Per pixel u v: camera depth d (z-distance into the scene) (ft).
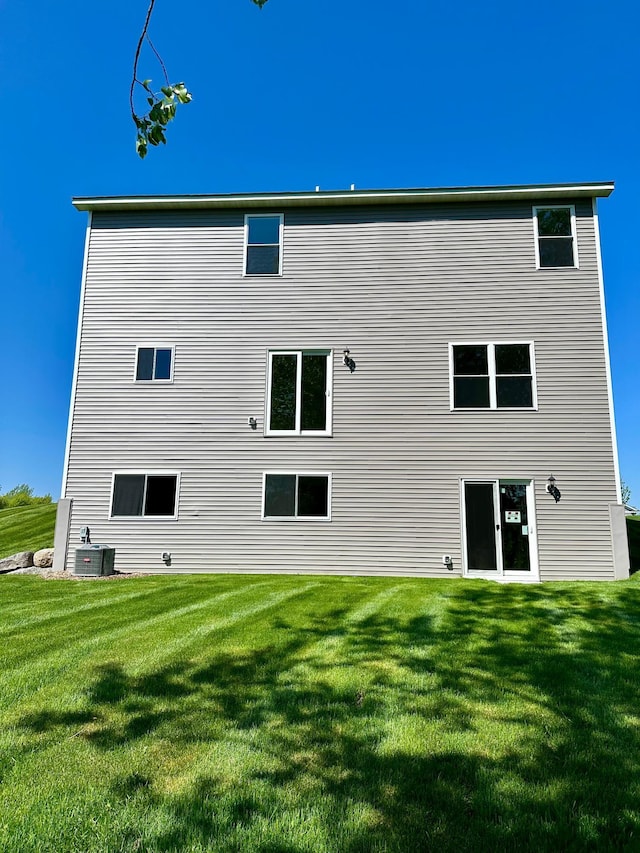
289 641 16.88
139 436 37.83
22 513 71.36
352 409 37.09
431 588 27.02
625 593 24.62
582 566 33.96
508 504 35.19
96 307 39.42
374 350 37.65
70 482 37.55
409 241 38.68
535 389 36.09
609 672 13.84
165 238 40.09
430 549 35.12
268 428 37.40
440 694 12.39
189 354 38.60
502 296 37.40
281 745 10.01
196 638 17.31
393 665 14.43
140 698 12.31
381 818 7.79
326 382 37.70
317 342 38.09
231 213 40.19
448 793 8.43
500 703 11.89
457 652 15.55
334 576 34.09
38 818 7.76
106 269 39.86
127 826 7.60
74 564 35.94
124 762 9.41
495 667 14.24
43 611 21.90
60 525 37.01
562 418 35.65
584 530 34.32
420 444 36.29
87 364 38.81
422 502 35.68
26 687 13.01
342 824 7.64
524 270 37.55
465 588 26.99
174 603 23.48
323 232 39.34
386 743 10.06
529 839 7.36
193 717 11.27
